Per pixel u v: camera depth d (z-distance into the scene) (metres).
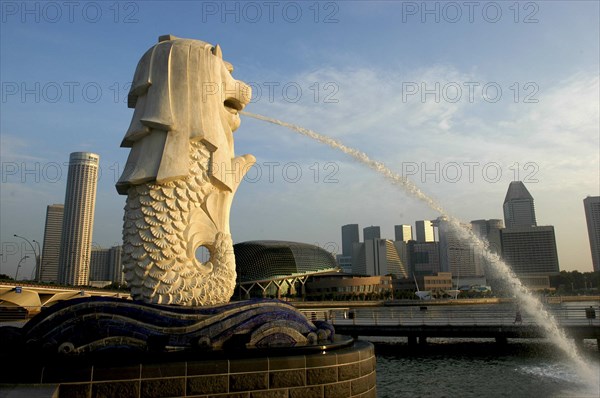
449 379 17.55
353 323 26.80
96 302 7.71
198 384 6.86
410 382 17.17
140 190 9.09
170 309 7.99
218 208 9.71
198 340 7.74
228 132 10.41
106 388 6.53
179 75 9.58
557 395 14.73
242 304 8.46
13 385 6.40
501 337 23.48
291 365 7.40
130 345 7.49
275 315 8.53
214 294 9.04
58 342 7.32
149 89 9.55
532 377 17.44
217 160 9.61
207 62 9.91
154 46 9.93
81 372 6.50
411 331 24.75
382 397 14.88
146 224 8.88
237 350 7.59
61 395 6.40
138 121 9.45
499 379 17.27
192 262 9.09
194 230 9.24
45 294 40.31
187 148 9.25
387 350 24.72
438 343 26.14
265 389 7.17
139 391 6.61
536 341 24.00
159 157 9.16
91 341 7.36
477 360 21.55
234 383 7.02
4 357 7.00
